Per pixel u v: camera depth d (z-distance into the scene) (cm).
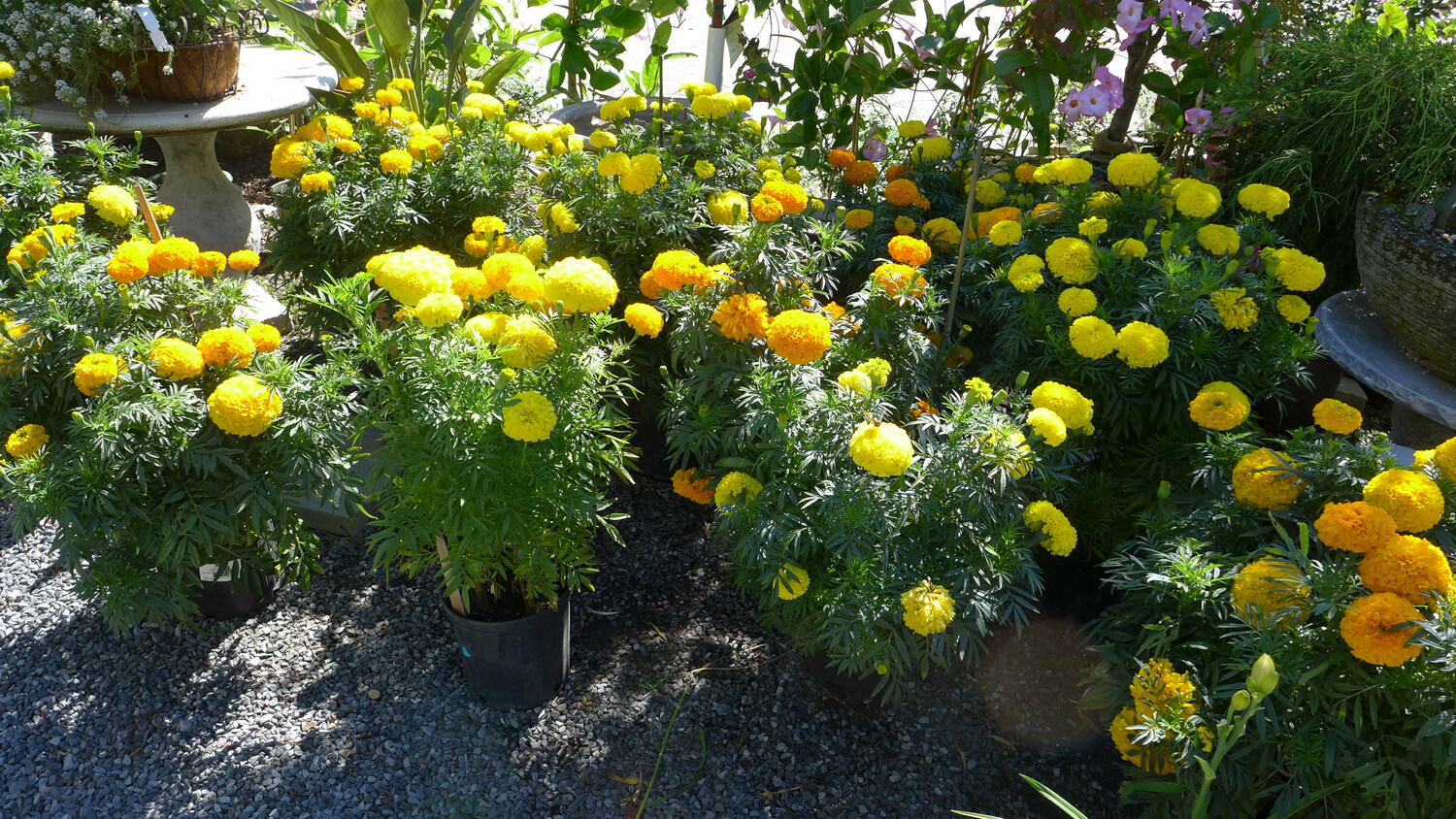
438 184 370
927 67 408
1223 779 200
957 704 281
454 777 255
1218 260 298
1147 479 288
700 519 354
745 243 286
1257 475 230
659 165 318
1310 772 196
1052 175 338
